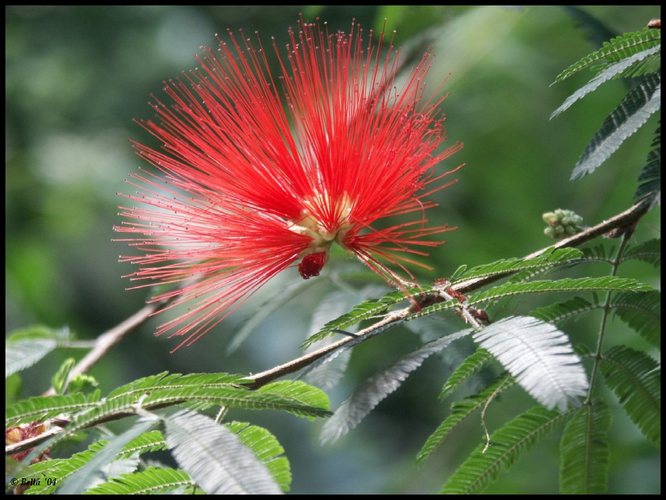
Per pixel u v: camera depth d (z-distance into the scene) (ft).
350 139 11.37
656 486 17.83
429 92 21.48
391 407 25.64
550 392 7.54
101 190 27.12
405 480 21.30
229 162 11.42
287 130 11.46
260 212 11.66
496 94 22.81
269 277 11.76
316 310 15.53
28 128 28.07
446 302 9.85
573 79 22.49
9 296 26.20
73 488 8.05
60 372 14.61
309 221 11.68
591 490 10.61
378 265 11.79
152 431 9.49
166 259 11.33
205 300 11.54
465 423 20.79
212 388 9.48
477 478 10.52
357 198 11.46
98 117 28.27
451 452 20.89
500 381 10.37
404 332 21.74
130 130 28.25
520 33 22.76
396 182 11.38
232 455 8.07
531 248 22.27
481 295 9.71
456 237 22.25
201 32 28.25
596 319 17.78
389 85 11.69
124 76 28.27
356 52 11.43
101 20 28.60
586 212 21.61
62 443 12.59
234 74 11.48
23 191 26.99
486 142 22.79
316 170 11.53
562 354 7.88
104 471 8.59
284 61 26.25
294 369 10.18
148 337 27.43
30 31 28.78
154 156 11.45
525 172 22.48
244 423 9.50
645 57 10.59
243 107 11.44
